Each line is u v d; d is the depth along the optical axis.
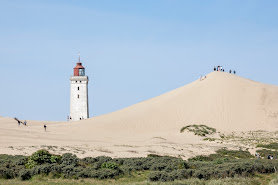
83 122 156.62
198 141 118.81
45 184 49.28
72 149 87.69
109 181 53.22
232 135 130.38
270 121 144.75
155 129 140.38
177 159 73.75
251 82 182.75
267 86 178.62
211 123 144.00
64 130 137.75
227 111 152.25
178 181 50.62
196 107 157.50
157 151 92.38
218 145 108.31
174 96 173.62
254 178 54.50
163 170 61.06
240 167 58.53
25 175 54.47
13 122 171.00
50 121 196.25
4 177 54.50
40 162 63.34
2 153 79.38
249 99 160.88
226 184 47.62
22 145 92.62
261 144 109.31
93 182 51.91
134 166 64.88
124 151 89.06
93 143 104.69
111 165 60.31
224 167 58.66
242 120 145.75
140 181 53.66
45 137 113.94
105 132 135.62
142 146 101.06
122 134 133.38
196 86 178.50
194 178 53.09
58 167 56.78
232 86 171.75
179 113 154.12
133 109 169.38
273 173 59.56
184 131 133.25
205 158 84.06
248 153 94.56
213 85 174.88
